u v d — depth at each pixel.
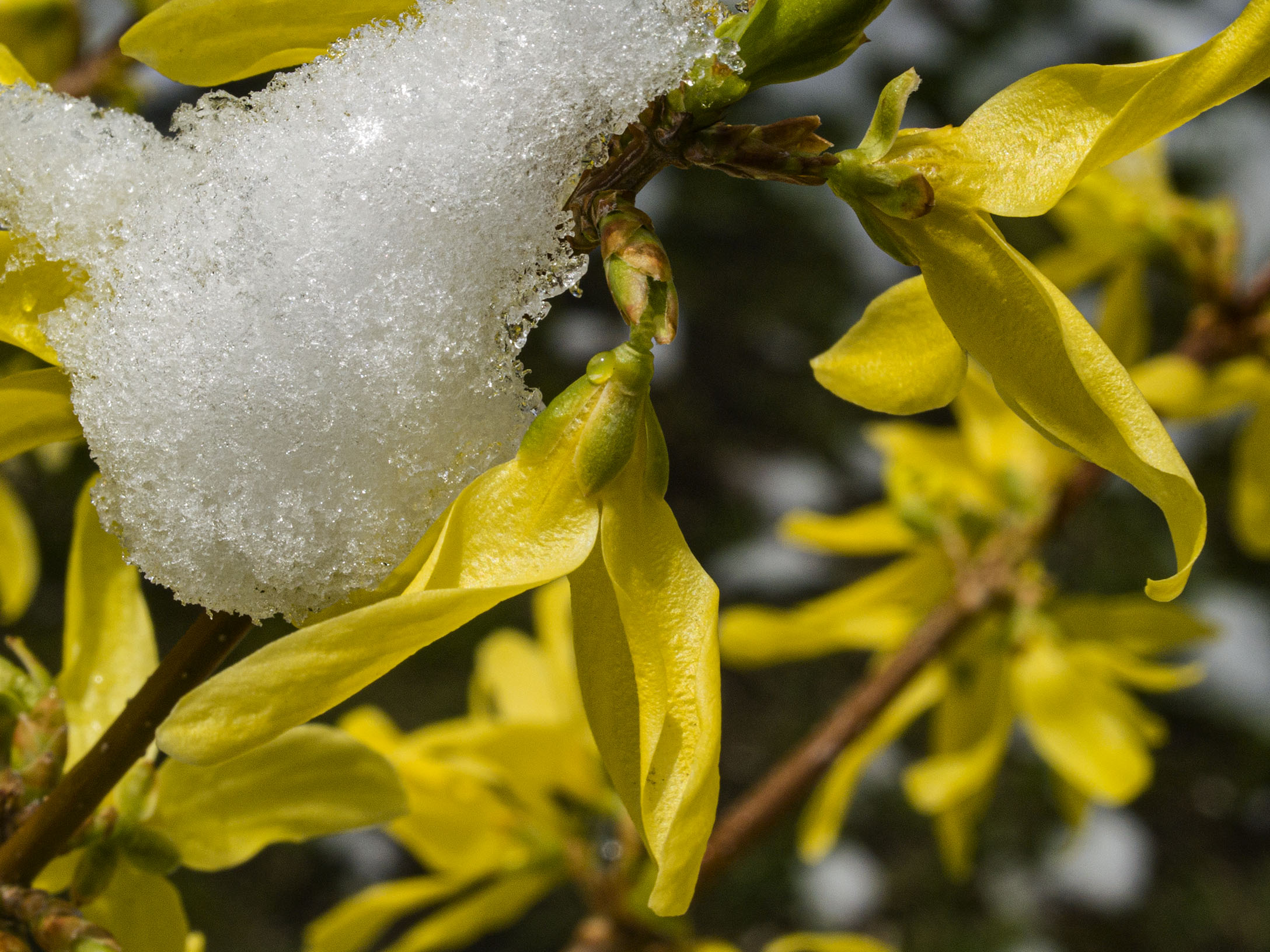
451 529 0.22
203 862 0.24
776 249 0.95
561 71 0.22
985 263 0.22
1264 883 0.92
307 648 0.21
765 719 0.95
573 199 0.22
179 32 0.22
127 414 0.22
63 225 0.22
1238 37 0.22
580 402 0.22
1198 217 0.39
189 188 0.22
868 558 0.90
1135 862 0.87
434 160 0.22
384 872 0.83
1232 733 0.92
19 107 0.22
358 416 0.22
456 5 0.22
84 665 0.25
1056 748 0.38
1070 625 0.40
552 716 0.35
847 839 0.89
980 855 0.90
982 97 0.88
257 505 0.22
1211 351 0.39
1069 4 0.90
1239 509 0.41
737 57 0.22
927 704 0.40
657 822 0.22
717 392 0.97
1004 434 0.41
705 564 0.90
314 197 0.22
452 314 0.22
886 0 0.22
